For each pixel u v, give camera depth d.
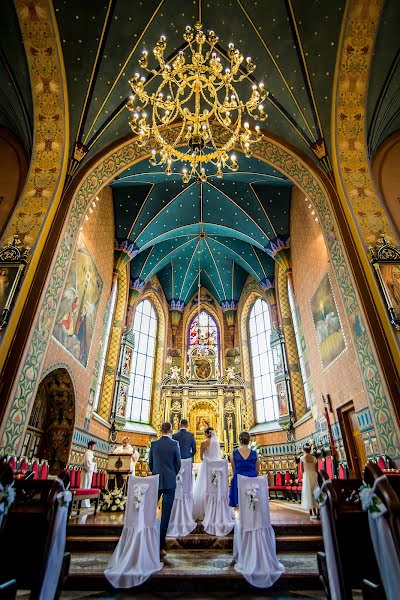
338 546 3.14
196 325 20.47
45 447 9.64
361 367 7.67
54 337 8.58
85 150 9.69
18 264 7.60
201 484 6.52
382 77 8.91
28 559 3.04
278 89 10.02
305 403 13.93
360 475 8.85
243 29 9.47
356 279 7.96
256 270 17.81
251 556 4.04
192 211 15.91
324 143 9.77
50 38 8.53
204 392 16.94
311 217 11.91
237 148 11.20
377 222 8.48
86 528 5.73
